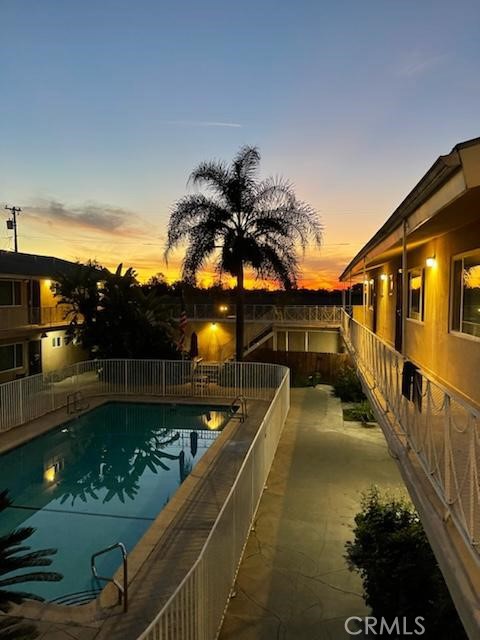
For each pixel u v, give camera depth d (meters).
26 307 19.66
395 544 5.51
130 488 10.33
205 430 14.69
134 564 6.27
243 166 19.83
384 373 7.47
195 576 4.34
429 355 9.40
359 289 35.00
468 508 3.38
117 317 20.11
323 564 6.51
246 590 5.92
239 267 19.61
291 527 7.61
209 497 8.52
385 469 10.16
